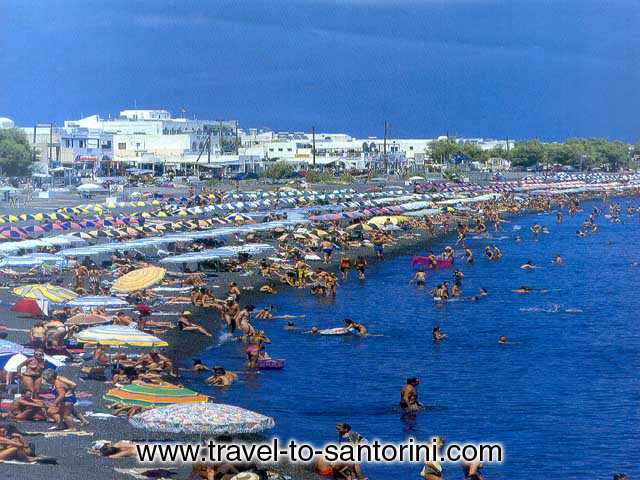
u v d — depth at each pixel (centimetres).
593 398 5219
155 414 3481
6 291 7431
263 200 16488
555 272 10606
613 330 7181
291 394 5166
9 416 4122
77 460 3653
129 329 4906
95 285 7269
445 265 10794
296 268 8975
